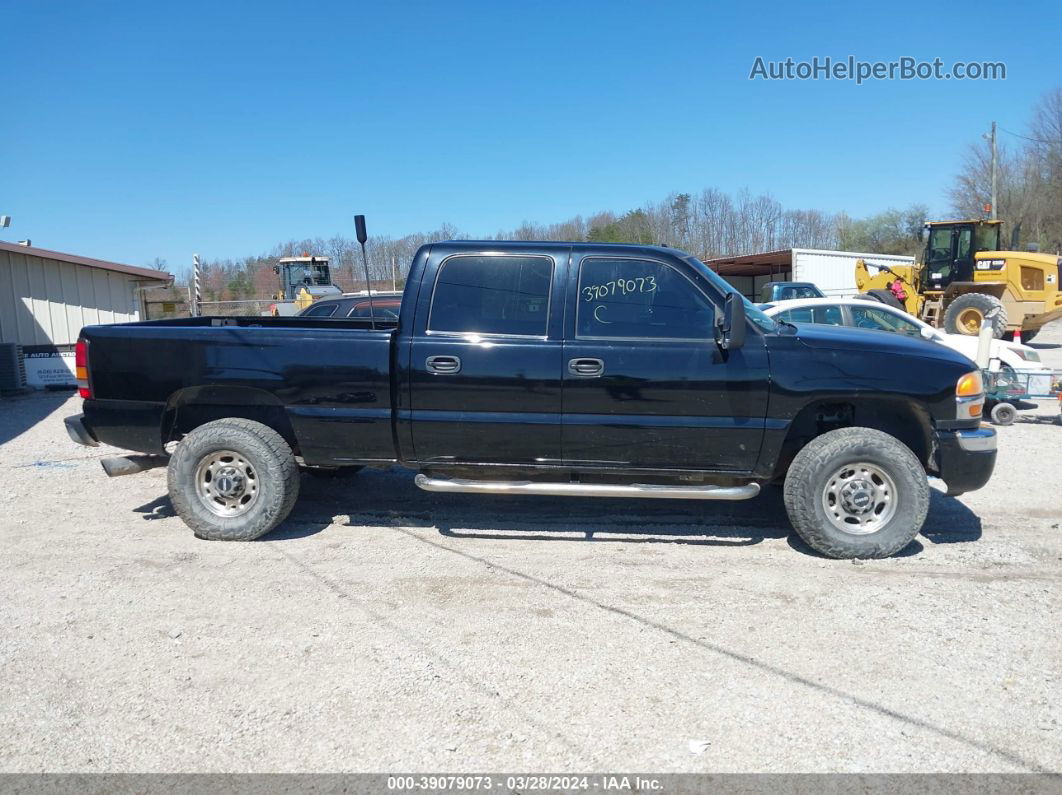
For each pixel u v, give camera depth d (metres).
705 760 3.02
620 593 4.60
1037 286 19.72
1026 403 11.52
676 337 5.05
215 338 5.42
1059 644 3.92
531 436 5.18
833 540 5.04
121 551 5.37
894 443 4.99
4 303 17.05
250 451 5.41
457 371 5.16
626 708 3.38
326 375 5.31
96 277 18.17
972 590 4.60
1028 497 6.58
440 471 5.52
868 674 3.64
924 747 3.09
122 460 5.81
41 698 3.49
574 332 5.12
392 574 4.92
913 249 47.03
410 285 5.32
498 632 4.11
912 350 5.05
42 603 4.50
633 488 5.16
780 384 4.95
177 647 3.96
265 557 5.23
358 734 3.21
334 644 3.98
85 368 5.60
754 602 4.45
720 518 6.03
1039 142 40.47
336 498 6.66
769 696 3.46
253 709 3.40
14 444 9.55
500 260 5.26
